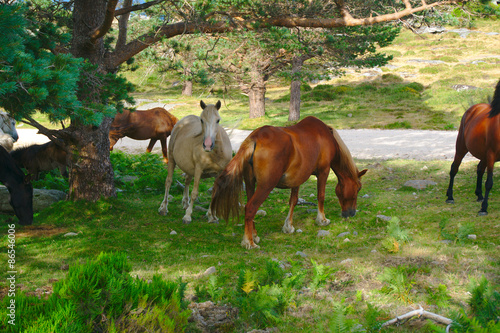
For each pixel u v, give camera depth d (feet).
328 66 55.47
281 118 80.94
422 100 89.15
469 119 25.41
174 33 26.63
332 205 28.40
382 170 39.01
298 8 28.50
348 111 83.46
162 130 49.55
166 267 17.16
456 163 26.55
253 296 12.15
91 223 24.79
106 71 26.94
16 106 13.20
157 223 24.77
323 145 22.03
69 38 22.38
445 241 18.56
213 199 18.97
